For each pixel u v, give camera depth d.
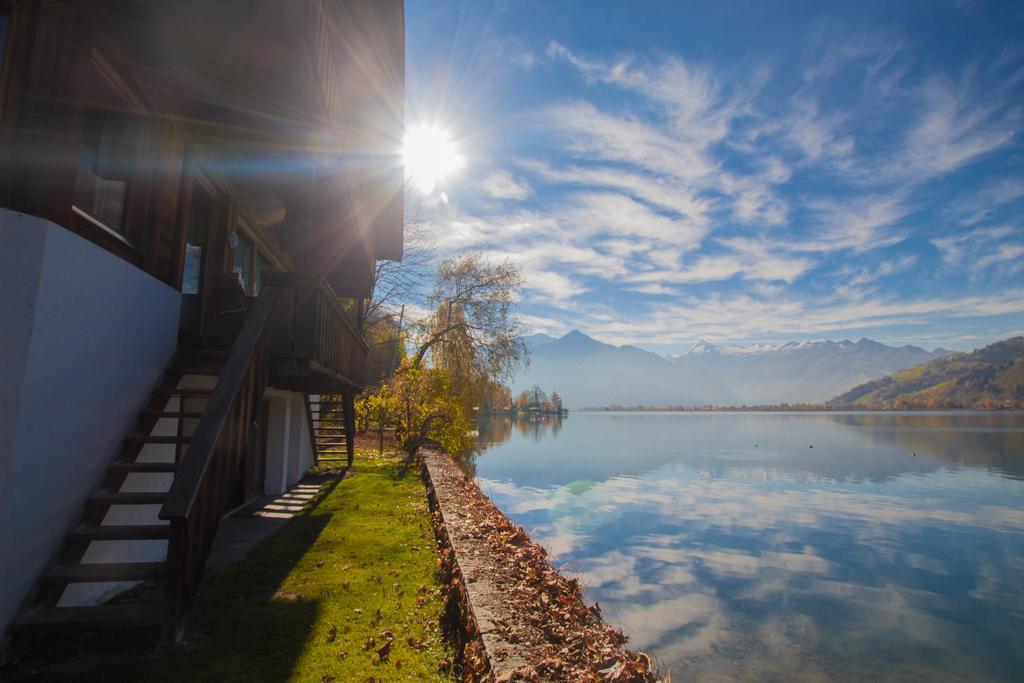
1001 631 7.67
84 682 3.02
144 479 4.73
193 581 3.55
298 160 6.85
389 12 7.17
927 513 16.53
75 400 3.70
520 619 3.61
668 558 10.88
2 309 3.18
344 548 6.11
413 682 3.24
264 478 9.85
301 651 3.56
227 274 6.86
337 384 8.80
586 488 19.94
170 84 5.20
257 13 4.53
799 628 7.50
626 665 3.12
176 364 5.36
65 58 3.72
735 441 49.44
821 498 19.02
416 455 15.88
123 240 4.51
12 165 3.43
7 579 3.11
